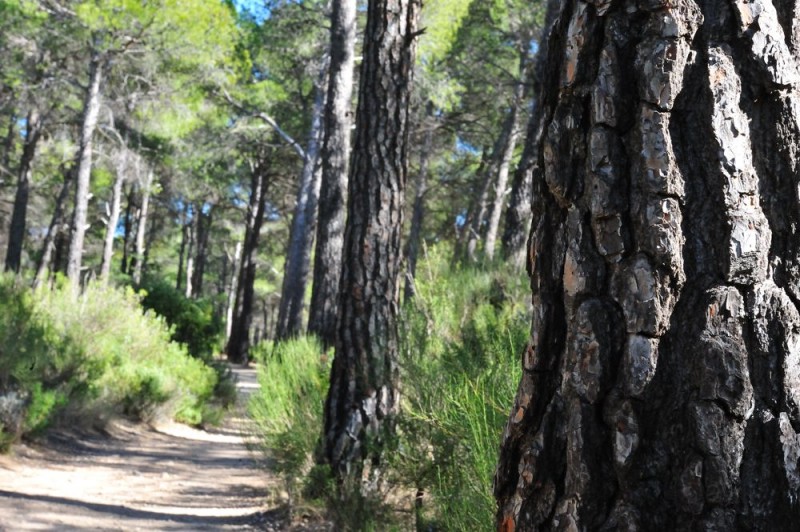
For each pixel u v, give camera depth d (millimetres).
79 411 10766
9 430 8727
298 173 31266
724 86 1502
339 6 13219
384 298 6098
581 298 1563
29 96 21500
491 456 3320
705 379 1447
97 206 40375
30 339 9438
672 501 1460
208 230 46062
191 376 14453
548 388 1643
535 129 10656
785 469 1435
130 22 17891
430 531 4453
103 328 13133
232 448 11789
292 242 21641
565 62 1636
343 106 13320
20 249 25922
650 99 1518
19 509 5988
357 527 5168
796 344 1474
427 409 4828
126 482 8102
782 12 1565
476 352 4609
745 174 1485
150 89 20828
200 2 18234
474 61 20672
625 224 1527
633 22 1566
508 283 6551
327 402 6133
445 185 24875
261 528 6004
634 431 1481
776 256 1502
